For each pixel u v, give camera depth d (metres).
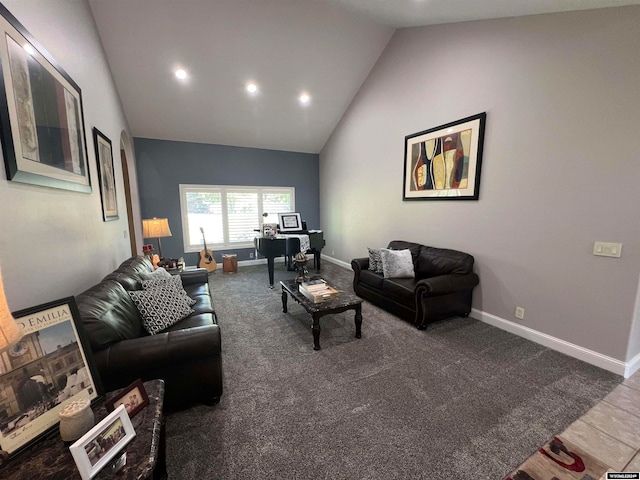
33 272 1.39
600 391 1.85
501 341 2.54
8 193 1.21
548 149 2.32
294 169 6.32
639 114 1.85
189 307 2.34
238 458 1.37
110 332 1.49
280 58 3.84
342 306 2.51
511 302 2.70
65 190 1.76
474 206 2.97
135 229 4.81
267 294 4.02
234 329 2.86
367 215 4.82
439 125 3.30
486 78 2.75
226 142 5.54
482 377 2.01
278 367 2.17
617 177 1.97
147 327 1.97
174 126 4.83
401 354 2.34
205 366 1.64
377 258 3.64
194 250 5.58
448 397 1.81
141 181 5.04
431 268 3.27
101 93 2.86
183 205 5.38
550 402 1.75
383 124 4.25
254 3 3.08
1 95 1.16
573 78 2.14
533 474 1.29
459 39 2.98
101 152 2.59
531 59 2.38
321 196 6.54
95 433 0.83
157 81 3.86
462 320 3.02
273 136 5.61
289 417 1.64
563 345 2.34
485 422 1.60
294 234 5.18
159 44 3.36
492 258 2.83
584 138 2.11
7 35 1.21
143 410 1.08
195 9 3.04
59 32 1.87
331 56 3.97
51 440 0.90
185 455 1.38
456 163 3.11
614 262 2.02
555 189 2.30
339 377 2.03
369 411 1.69
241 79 4.09
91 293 1.66
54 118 1.64
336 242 5.95
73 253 1.85
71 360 1.03
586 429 1.54
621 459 1.37
